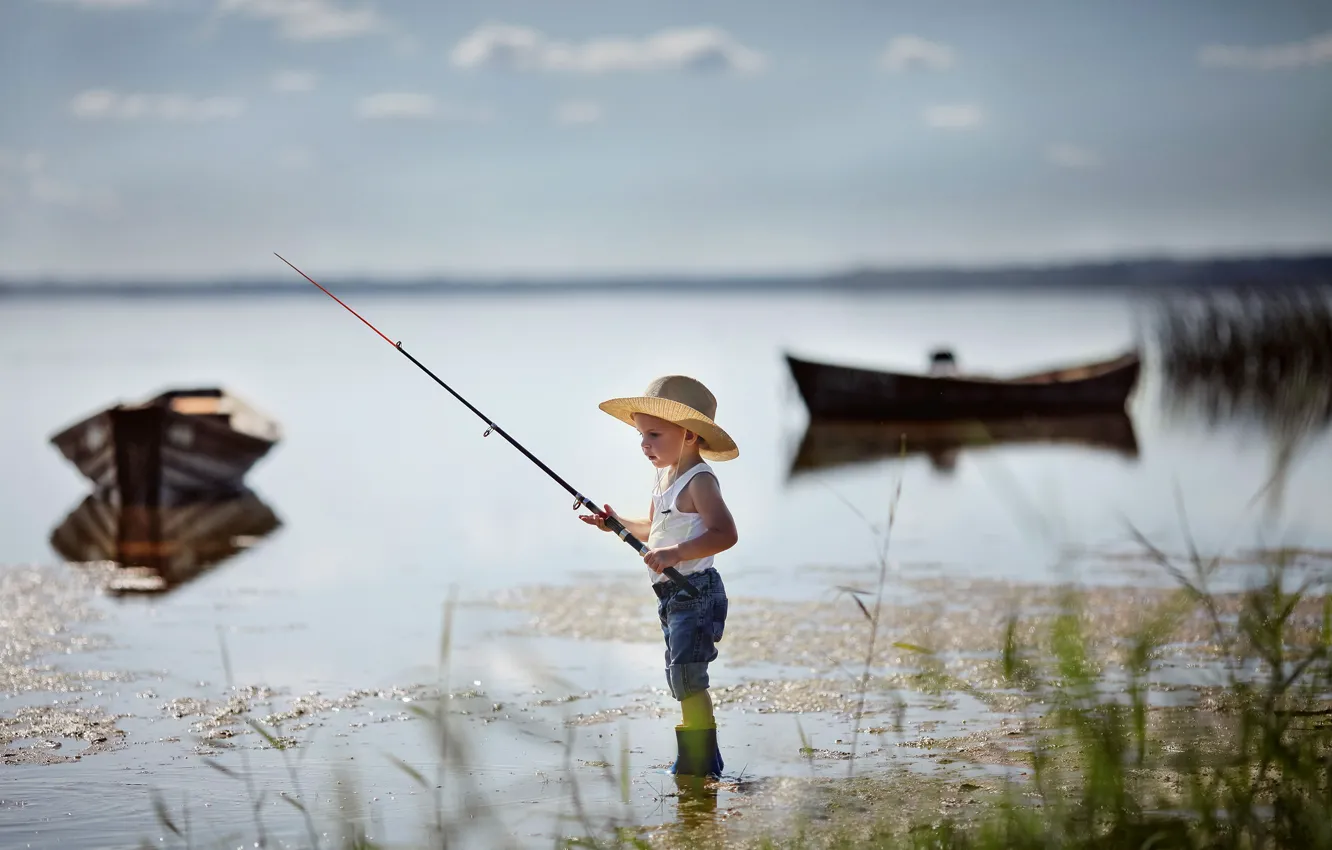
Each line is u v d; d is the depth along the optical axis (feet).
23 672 22.08
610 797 15.75
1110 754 14.07
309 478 52.03
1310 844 12.94
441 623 26.05
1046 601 26.94
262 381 105.50
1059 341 167.43
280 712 19.60
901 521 39.65
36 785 16.33
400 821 15.05
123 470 44.68
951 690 20.35
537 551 35.24
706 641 16.90
